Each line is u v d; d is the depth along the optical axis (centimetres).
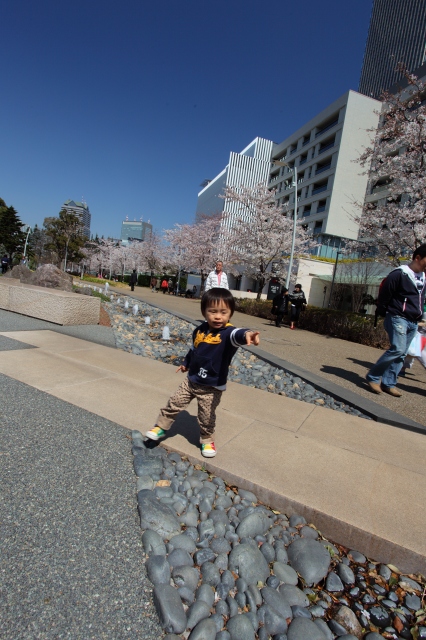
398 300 493
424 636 167
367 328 1105
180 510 224
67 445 273
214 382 262
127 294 2492
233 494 248
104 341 670
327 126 4506
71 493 220
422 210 1176
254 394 457
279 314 1377
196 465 274
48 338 630
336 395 485
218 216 3900
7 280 1416
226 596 173
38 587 156
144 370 493
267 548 206
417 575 198
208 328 268
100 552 181
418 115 1191
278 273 2741
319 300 3144
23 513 197
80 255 5503
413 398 522
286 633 161
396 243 1287
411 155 1221
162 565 175
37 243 6538
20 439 272
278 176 5625
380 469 282
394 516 224
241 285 4709
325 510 224
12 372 426
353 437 346
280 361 669
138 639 142
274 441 316
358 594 187
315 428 359
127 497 225
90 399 367
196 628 150
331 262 3191
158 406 366
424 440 358
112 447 280
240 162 6234
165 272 5884
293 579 190
